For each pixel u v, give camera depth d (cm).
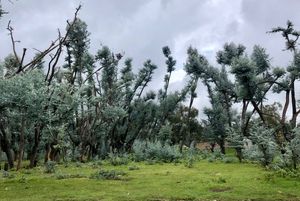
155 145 3506
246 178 1764
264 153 2397
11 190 1467
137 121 5088
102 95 4175
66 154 3966
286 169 1944
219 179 1656
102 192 1408
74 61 3644
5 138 2652
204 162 3078
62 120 2730
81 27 3538
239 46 3794
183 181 1689
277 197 1302
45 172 2241
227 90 3744
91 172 2208
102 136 4588
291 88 2634
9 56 3053
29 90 2138
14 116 2359
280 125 2625
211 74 3838
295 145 2050
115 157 3344
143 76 4925
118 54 4425
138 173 2117
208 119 4553
